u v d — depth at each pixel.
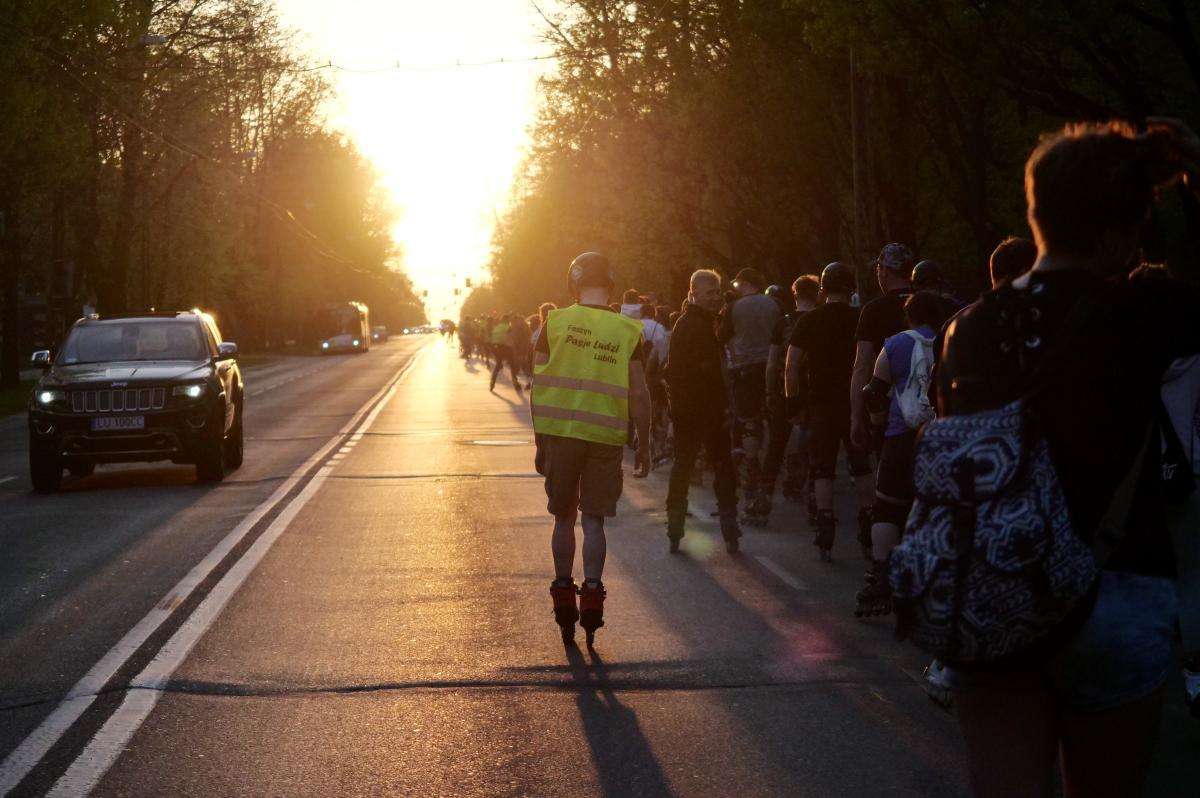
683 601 9.41
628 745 6.06
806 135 28.16
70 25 38.38
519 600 9.46
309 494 16.09
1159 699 3.14
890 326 9.01
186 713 6.64
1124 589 3.10
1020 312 3.18
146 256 55.88
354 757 5.91
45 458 17.12
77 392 17.17
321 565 11.01
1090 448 3.06
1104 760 3.19
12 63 35.25
